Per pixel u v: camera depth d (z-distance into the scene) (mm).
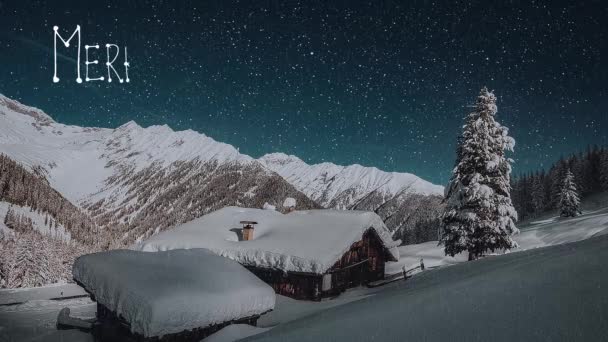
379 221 25047
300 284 20750
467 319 4648
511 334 3910
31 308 20094
